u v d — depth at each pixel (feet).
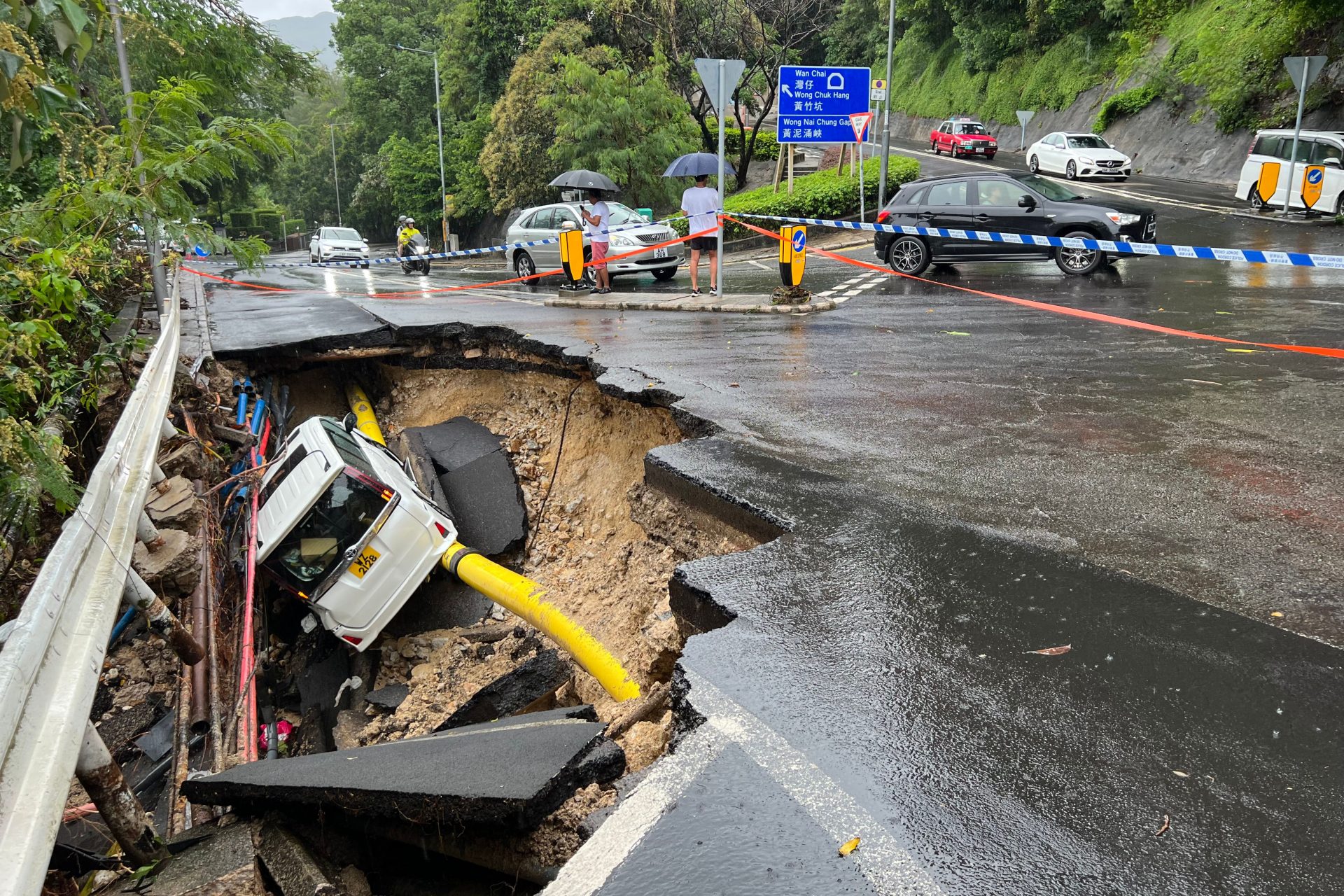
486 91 133.28
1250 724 8.21
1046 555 12.14
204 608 21.16
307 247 208.64
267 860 11.94
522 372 36.81
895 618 10.36
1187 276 44.91
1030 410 20.35
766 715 8.55
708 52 103.24
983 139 115.96
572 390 34.96
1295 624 10.28
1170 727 8.18
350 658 29.27
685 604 11.78
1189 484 15.05
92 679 9.36
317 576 26.76
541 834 10.69
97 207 19.11
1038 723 8.28
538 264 60.90
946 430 18.86
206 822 13.67
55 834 7.21
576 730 11.32
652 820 7.22
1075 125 123.54
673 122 98.12
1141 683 8.92
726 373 25.94
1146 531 13.12
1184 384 22.36
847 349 29.25
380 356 39.60
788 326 35.09
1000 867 6.51
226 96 36.27
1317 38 84.48
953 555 12.19
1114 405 20.58
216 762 18.20
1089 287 42.50
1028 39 136.67
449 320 40.32
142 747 19.57
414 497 27.84
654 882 6.54
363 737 25.63
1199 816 7.00
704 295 44.50
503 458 35.40
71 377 21.48
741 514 14.69
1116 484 15.19
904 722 8.33
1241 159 90.68
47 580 9.30
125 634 22.63
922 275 50.55
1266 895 6.19
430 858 12.98
